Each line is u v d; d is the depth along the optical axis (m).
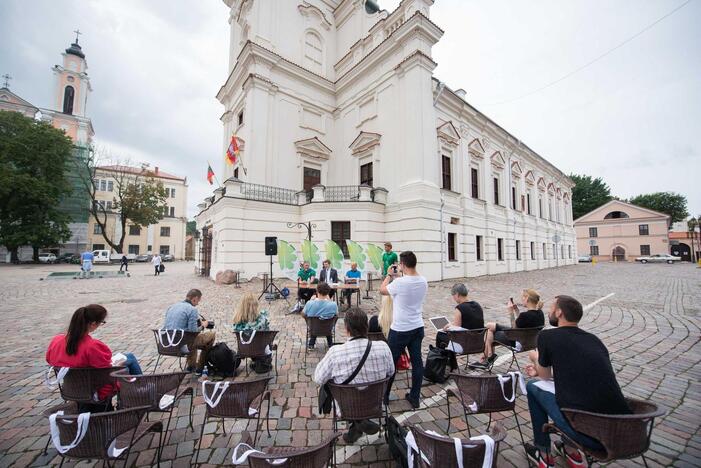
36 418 2.97
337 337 5.75
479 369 4.11
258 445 2.58
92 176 39.31
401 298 3.14
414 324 3.12
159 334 3.78
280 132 17.55
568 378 2.06
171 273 22.31
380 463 2.36
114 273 20.02
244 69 17.89
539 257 26.56
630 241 45.12
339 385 2.29
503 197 21.56
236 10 21.94
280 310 8.00
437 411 3.12
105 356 2.54
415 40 15.03
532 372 2.60
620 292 11.21
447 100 16.66
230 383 2.32
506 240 21.30
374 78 17.48
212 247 16.62
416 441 1.85
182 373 2.54
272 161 17.00
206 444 2.61
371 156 17.47
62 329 6.16
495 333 4.17
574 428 1.99
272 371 4.11
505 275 18.94
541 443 2.34
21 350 4.92
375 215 15.18
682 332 5.81
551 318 2.48
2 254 35.41
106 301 9.33
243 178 17.12
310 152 18.47
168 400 2.64
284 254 9.42
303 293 7.93
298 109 18.52
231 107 20.53
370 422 2.64
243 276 13.98
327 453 1.90
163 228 50.81
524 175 25.34
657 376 3.85
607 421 1.84
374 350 2.52
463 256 16.88
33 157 30.84
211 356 3.88
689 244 45.62
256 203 14.54
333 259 9.37
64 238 33.44
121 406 2.51
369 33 18.67
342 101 19.84
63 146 32.94
